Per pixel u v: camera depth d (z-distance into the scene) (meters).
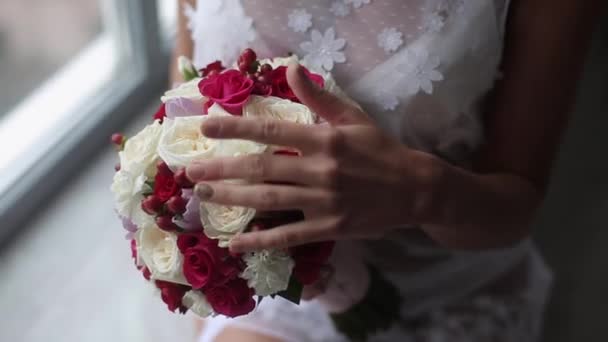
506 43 0.79
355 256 0.83
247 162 0.64
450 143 0.80
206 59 0.80
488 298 0.95
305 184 0.66
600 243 1.30
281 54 0.77
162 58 1.45
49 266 1.21
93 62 1.39
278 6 0.76
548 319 1.20
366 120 0.69
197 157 0.64
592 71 1.58
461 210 0.74
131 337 1.12
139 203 0.67
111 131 1.39
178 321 1.14
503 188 0.79
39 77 1.31
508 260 0.95
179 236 0.66
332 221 0.68
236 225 0.65
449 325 0.93
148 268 0.68
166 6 1.48
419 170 0.71
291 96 0.69
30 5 1.27
